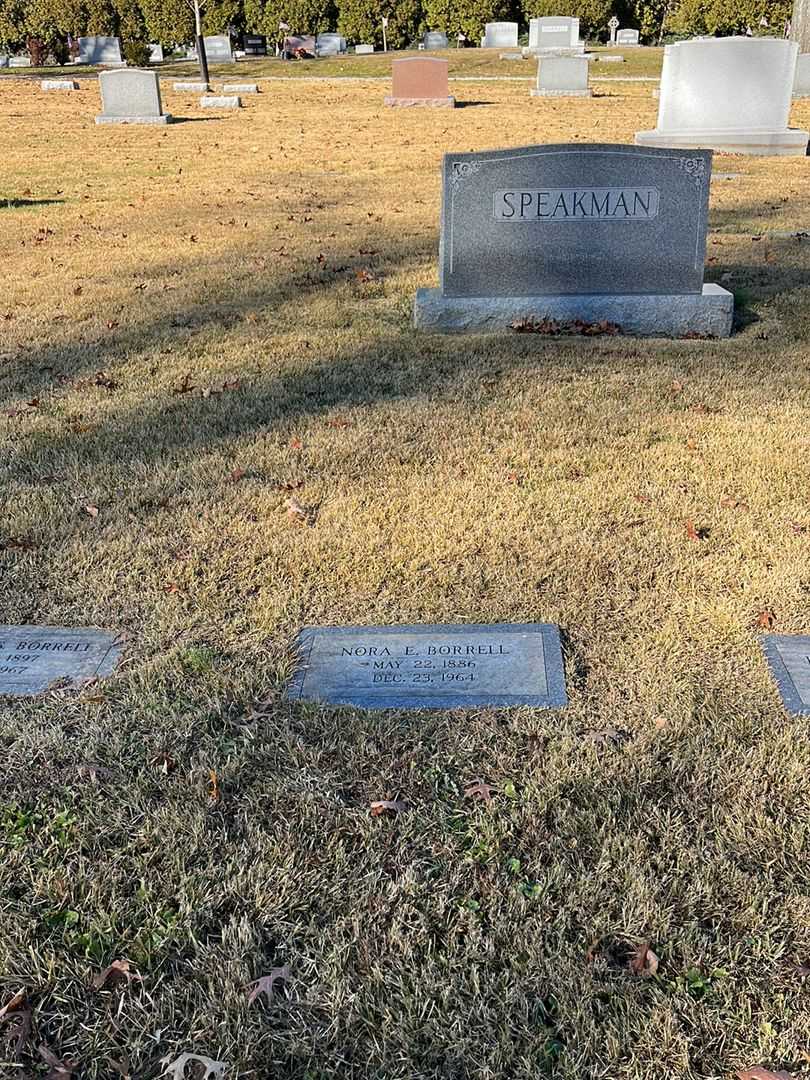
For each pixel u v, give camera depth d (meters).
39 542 2.76
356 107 15.41
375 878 1.66
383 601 2.45
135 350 4.43
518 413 3.61
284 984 1.49
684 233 4.52
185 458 3.29
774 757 1.91
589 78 19.00
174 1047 1.40
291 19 26.42
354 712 2.05
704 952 1.53
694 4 23.84
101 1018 1.44
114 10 26.42
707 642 2.27
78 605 2.47
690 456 3.23
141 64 24.14
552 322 4.62
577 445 3.34
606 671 2.18
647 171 4.41
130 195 8.56
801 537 2.71
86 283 5.61
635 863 1.68
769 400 3.72
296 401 3.78
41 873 1.68
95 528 2.83
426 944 1.55
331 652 2.26
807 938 1.56
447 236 4.56
